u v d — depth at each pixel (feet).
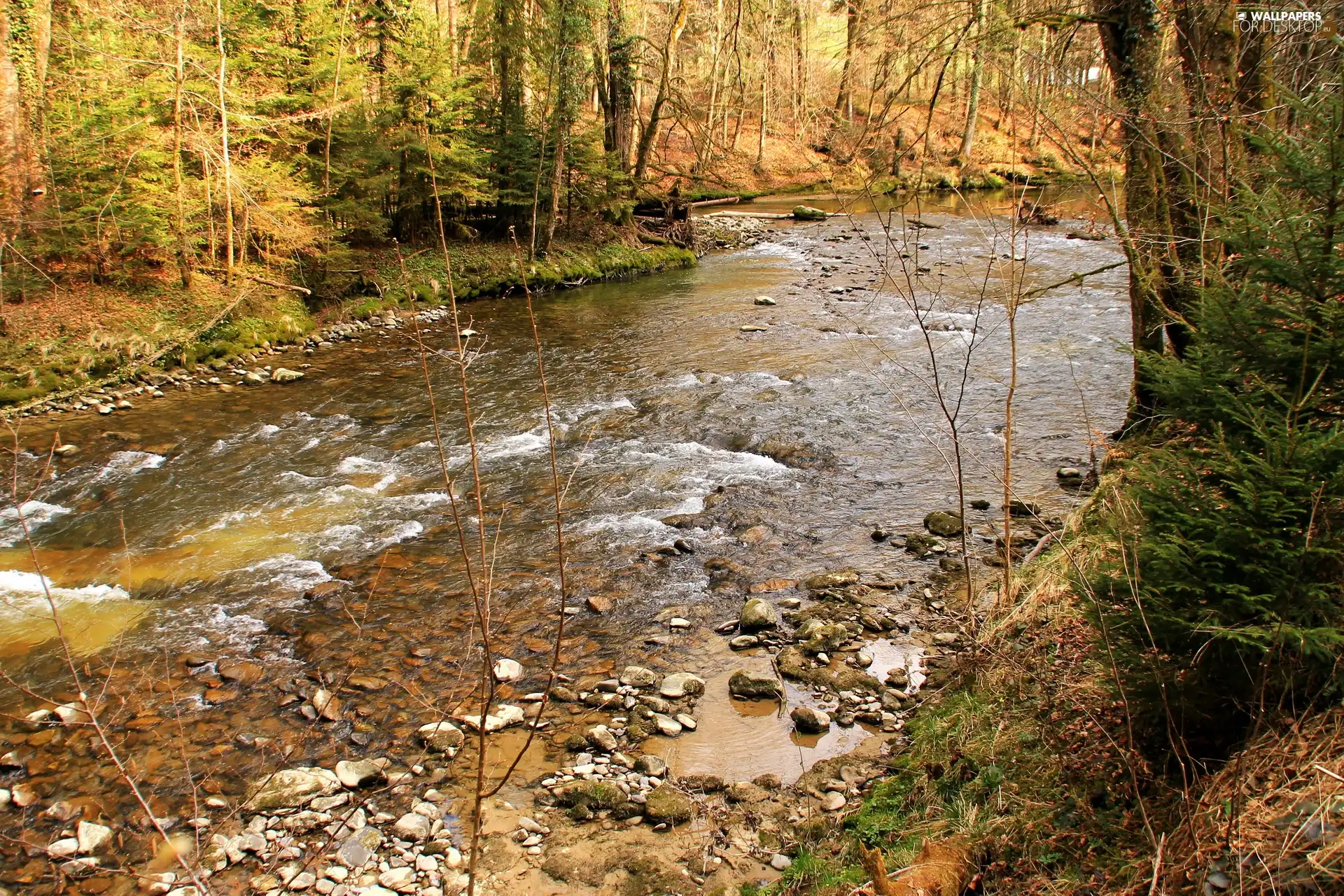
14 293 48.88
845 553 26.81
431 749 18.45
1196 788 11.05
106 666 21.94
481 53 80.89
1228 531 10.60
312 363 51.60
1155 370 13.09
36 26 58.54
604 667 21.35
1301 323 11.21
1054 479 30.73
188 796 17.22
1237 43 23.24
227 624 23.89
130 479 34.42
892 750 17.54
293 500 32.19
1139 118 23.21
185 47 54.80
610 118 94.89
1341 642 9.98
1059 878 11.55
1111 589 12.03
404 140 68.13
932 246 81.82
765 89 135.54
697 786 17.02
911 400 40.57
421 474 34.45
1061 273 66.54
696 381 45.29
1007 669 17.12
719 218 110.11
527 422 39.93
